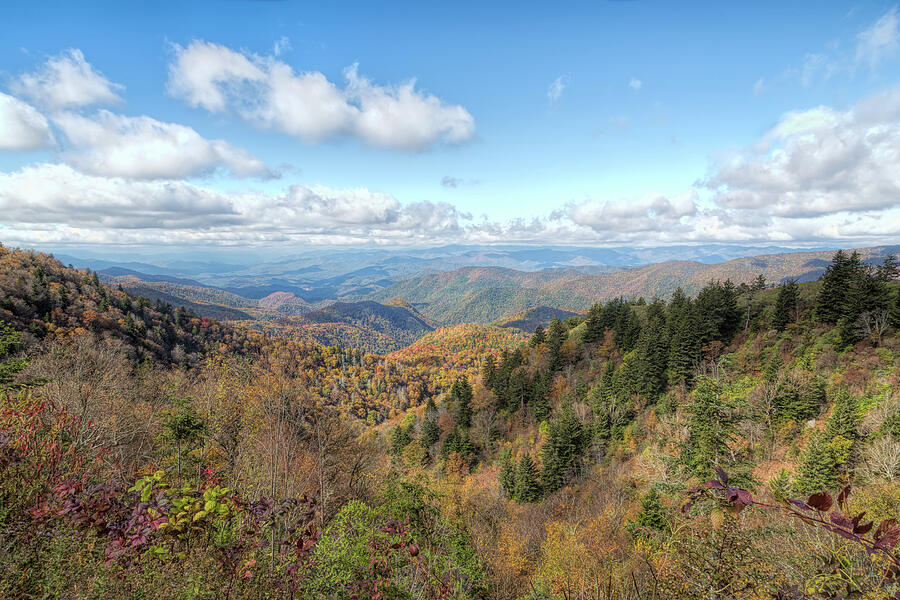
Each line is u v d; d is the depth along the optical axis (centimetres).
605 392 5984
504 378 8281
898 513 849
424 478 1236
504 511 3170
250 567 470
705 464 1428
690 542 349
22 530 421
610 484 3741
